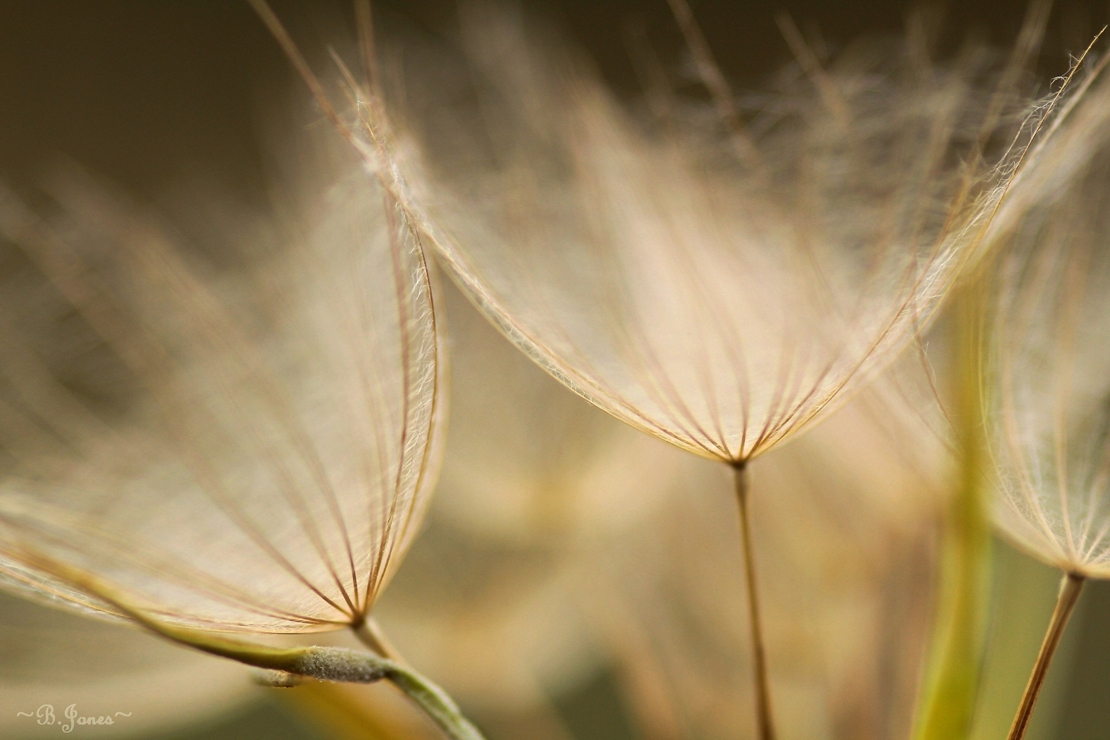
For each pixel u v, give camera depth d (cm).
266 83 32
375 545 14
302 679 14
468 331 18
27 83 35
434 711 14
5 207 17
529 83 17
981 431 15
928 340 15
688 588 18
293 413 15
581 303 15
